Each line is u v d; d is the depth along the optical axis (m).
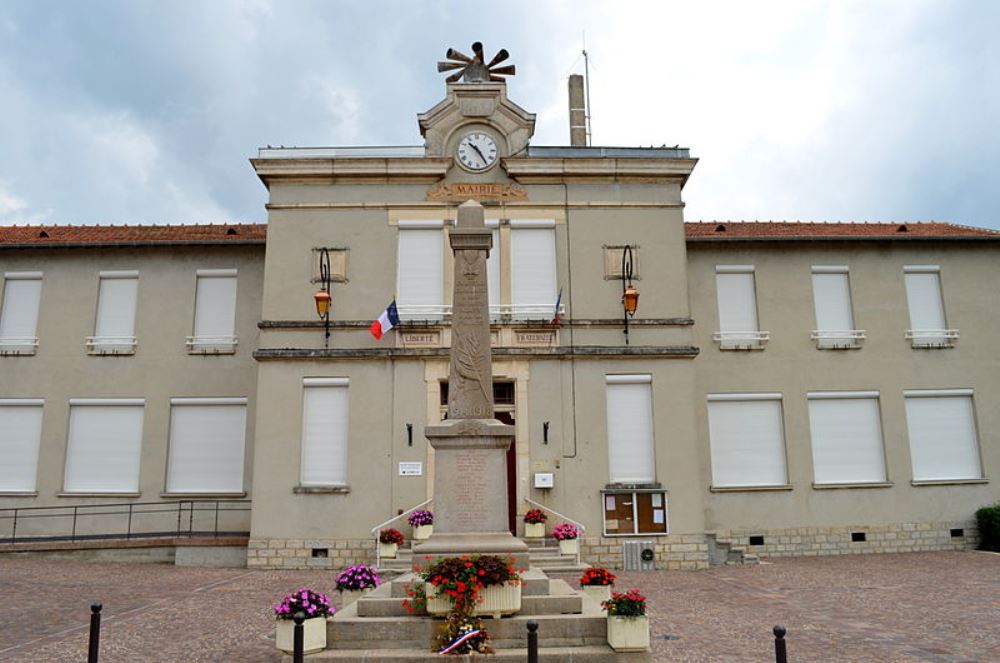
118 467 19.20
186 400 19.39
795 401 19.61
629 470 17.23
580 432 17.25
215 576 15.30
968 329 20.27
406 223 18.11
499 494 9.80
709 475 19.14
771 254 20.30
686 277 18.12
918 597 12.57
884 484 19.27
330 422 17.28
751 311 20.06
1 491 18.98
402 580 9.41
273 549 16.59
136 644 9.36
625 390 17.56
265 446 17.03
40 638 9.70
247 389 19.44
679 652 8.87
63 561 17.27
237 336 19.66
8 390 19.45
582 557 16.69
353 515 16.75
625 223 18.34
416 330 17.56
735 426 19.45
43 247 19.86
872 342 20.00
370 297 17.81
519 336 17.66
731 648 9.07
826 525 19.05
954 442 19.73
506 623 8.41
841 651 8.96
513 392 17.56
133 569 16.23
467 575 8.45
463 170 18.36
